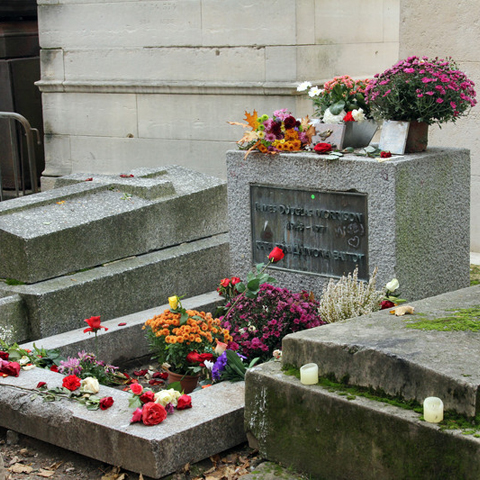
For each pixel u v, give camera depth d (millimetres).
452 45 7547
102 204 6328
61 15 9703
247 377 3979
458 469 3178
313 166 5500
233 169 5988
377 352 3562
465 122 7562
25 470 4102
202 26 8750
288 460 3854
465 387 3240
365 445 3508
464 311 4102
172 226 6582
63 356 5184
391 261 5207
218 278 6742
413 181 5203
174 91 9055
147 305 6168
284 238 5820
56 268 5793
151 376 5277
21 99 10523
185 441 3896
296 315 5188
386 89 5266
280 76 8344
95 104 9688
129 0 9180
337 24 8641
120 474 3965
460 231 5684
